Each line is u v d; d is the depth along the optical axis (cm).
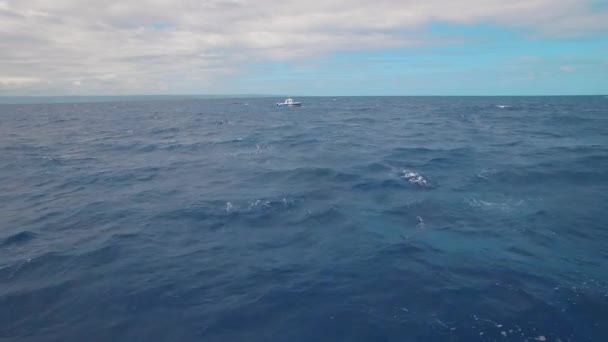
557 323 719
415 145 2972
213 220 1341
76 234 1245
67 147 3453
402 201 1499
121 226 1309
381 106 11144
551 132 3706
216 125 5503
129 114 9075
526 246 1067
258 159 2534
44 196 1767
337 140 3394
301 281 905
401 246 1088
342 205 1462
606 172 1823
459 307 780
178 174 2158
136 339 704
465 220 1283
